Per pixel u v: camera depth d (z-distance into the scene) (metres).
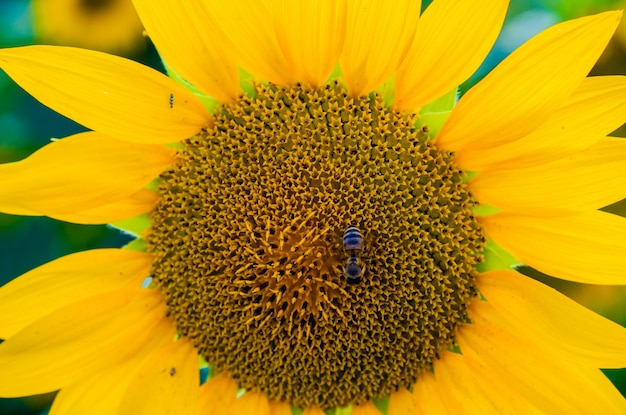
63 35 0.39
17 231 0.36
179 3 0.29
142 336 0.31
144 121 0.29
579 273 0.29
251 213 0.30
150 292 0.31
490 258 0.30
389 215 0.30
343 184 0.30
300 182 0.30
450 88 0.29
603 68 0.35
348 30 0.29
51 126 0.36
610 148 0.29
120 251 0.31
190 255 0.30
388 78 0.29
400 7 0.28
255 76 0.30
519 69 0.28
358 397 0.31
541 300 0.30
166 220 0.30
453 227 0.30
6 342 0.30
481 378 0.30
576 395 0.30
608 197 0.29
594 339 0.29
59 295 0.31
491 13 0.28
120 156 0.30
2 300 0.30
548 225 0.29
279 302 0.30
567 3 0.35
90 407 0.31
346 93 0.30
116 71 0.29
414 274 0.30
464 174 0.30
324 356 0.30
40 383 0.30
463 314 0.30
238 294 0.30
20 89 0.36
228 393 0.31
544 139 0.29
